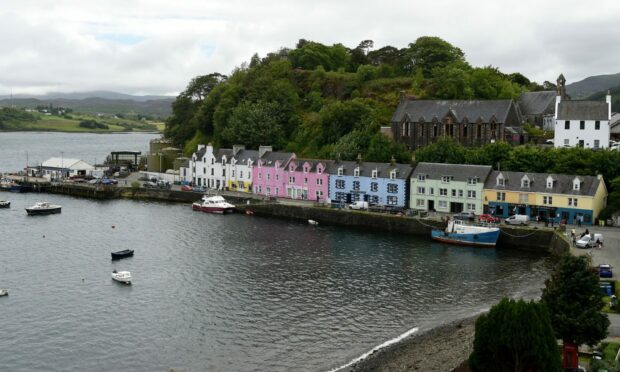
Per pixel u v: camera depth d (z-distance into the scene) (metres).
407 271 94.25
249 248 107.94
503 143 133.88
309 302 80.25
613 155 120.12
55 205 147.25
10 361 62.94
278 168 154.25
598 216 113.62
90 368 61.66
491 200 122.19
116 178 194.25
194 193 162.38
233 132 182.12
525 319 46.91
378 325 72.62
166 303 79.56
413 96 177.25
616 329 62.59
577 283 55.53
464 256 103.25
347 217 129.00
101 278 89.94
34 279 89.25
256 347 66.56
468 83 182.50
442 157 136.38
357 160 143.88
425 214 123.88
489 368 48.50
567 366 54.88
